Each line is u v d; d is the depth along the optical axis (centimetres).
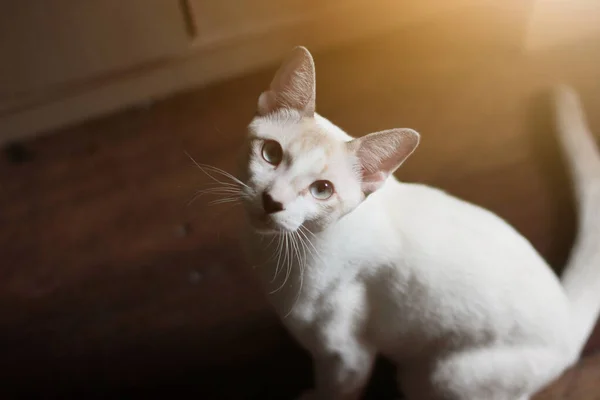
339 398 60
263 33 83
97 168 79
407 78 86
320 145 44
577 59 86
